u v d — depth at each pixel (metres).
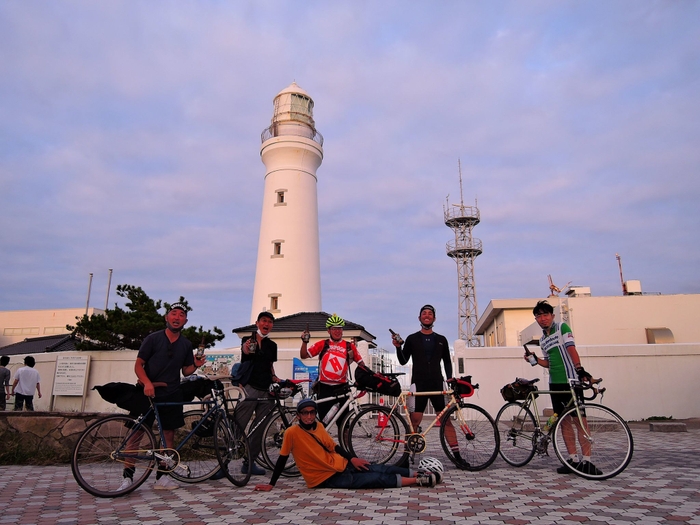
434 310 7.20
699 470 6.41
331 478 5.64
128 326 18.47
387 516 4.32
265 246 26.45
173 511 4.64
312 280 26.14
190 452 6.19
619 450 5.93
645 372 14.93
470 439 6.72
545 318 6.70
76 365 15.82
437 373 7.00
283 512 4.54
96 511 4.68
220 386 6.16
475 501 4.82
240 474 5.90
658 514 4.25
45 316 47.31
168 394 5.93
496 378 15.48
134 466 5.61
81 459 5.51
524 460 6.73
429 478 5.49
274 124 27.94
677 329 21.36
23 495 5.43
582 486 5.47
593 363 15.10
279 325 19.06
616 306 21.78
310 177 27.66
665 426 11.66
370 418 6.52
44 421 8.11
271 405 6.59
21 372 12.07
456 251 40.06
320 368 6.80
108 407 15.21
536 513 4.34
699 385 14.73
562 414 6.22
